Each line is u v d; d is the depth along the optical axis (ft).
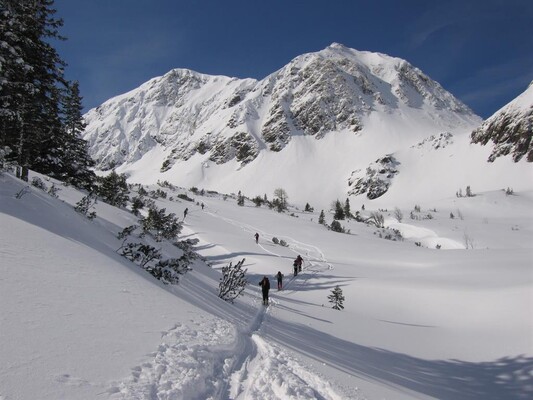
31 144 71.92
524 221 322.14
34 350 11.20
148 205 156.15
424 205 464.24
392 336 46.29
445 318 57.98
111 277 23.12
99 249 32.48
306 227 200.23
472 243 235.81
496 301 59.36
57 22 63.93
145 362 12.96
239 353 19.15
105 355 12.48
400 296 70.85
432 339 47.34
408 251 143.33
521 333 46.34
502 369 37.14
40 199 40.47
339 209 318.86
